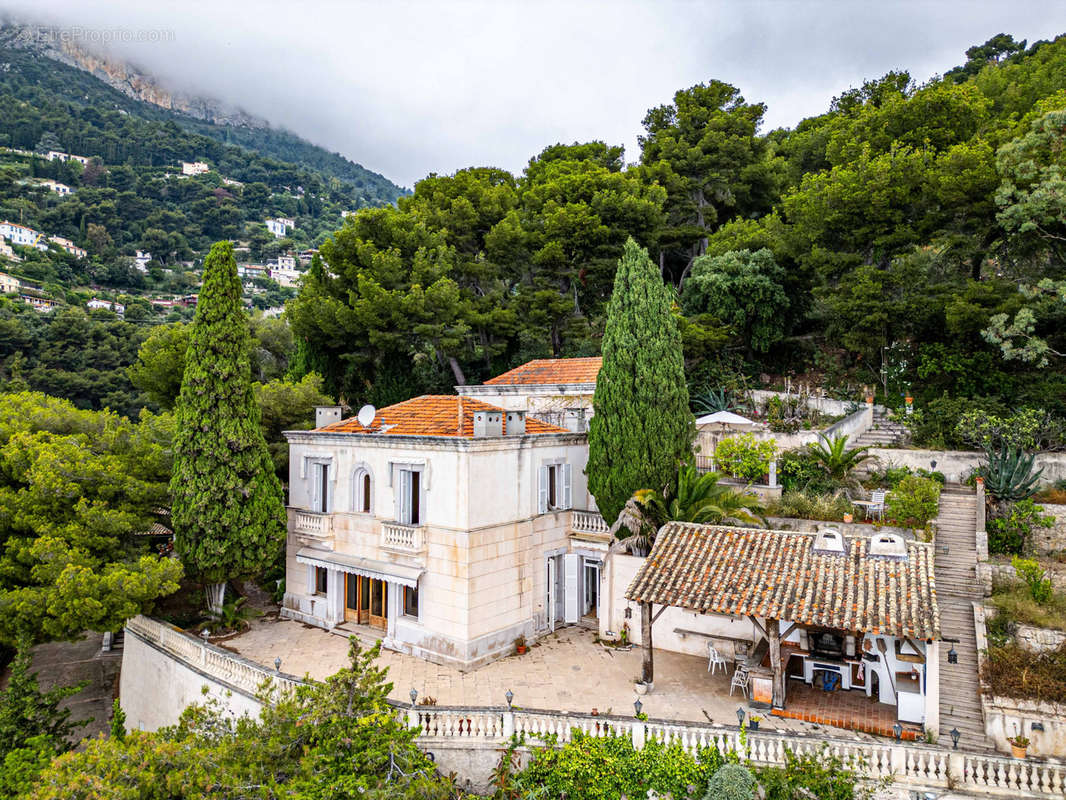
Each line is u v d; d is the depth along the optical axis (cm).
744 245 4359
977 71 7362
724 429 3272
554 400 3069
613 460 2494
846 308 3659
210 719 1555
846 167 4012
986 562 2248
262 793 1271
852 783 1430
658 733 1574
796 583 1759
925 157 3594
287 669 2116
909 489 2431
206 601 2606
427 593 2239
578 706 1839
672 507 2334
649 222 4344
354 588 2541
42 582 2153
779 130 6694
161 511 2688
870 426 3400
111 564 2189
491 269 4341
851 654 1908
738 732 1523
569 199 4522
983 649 1886
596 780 1545
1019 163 3078
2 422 2559
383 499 2384
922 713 1675
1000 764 1387
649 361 2488
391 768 1401
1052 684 1722
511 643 2288
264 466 2536
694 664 2156
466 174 4962
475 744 1630
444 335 3975
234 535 2395
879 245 3709
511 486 2323
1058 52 5428
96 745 1320
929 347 3556
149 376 3456
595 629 2523
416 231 4119
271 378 4403
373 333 3816
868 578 1728
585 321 4325
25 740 1731
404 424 2502
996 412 3130
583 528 2577
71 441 2470
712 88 5678
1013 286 3388
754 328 4162
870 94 4966
